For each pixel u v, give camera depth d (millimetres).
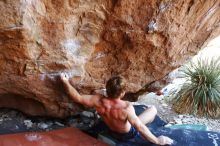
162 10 3809
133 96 4902
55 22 3518
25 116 4672
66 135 4027
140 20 3840
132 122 3957
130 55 4168
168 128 4383
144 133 3965
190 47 4508
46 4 3387
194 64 6625
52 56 3727
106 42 3988
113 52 4121
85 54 3930
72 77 3998
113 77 4059
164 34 4059
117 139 4195
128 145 4117
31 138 3842
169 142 4047
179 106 6328
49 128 4609
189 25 4168
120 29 3867
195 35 4387
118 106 4039
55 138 3928
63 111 4480
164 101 6562
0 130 4395
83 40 3828
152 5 3748
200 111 6297
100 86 4324
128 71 4336
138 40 4008
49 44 3627
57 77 3926
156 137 4051
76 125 4727
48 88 4031
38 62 3711
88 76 4172
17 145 3689
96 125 4484
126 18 3779
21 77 3811
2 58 3561
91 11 3635
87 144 3920
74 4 3496
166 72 4555
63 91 4125
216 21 4383
